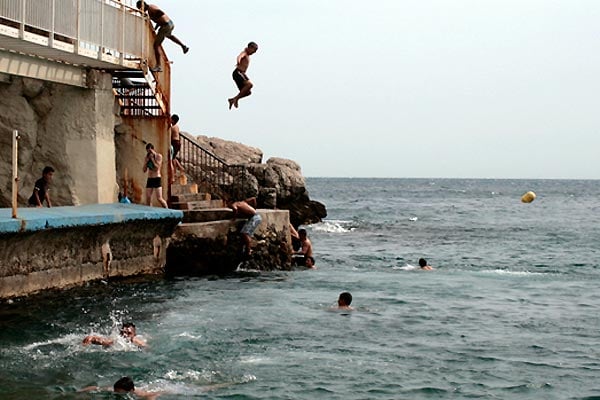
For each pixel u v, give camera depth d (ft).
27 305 56.03
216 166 122.83
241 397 38.45
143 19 75.66
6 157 72.33
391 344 50.26
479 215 250.37
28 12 58.23
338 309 61.82
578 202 399.24
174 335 50.31
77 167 73.56
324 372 43.14
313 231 161.38
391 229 175.52
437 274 89.15
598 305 67.82
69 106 73.51
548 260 109.91
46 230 56.34
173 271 77.15
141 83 79.41
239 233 80.33
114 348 46.42
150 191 75.72
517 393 40.50
